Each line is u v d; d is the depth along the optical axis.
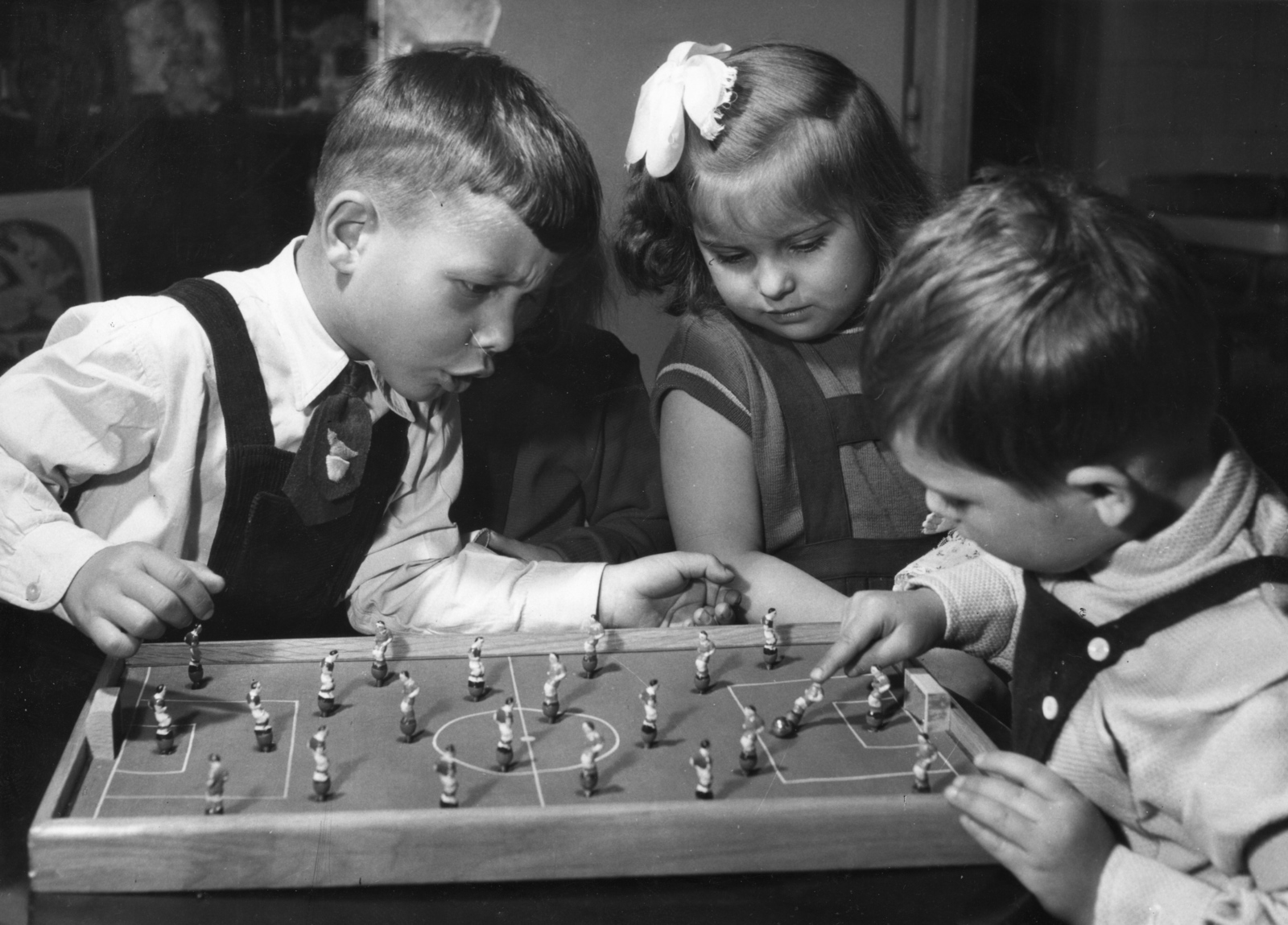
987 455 0.74
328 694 0.89
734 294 1.29
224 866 0.75
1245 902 0.70
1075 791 0.77
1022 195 0.76
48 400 1.12
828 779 0.83
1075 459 0.73
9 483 1.07
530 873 0.77
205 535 1.20
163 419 1.13
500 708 0.90
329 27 1.66
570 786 0.81
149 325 1.13
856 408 1.33
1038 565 0.81
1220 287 1.96
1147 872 0.74
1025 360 0.71
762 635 1.02
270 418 1.18
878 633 0.96
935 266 0.74
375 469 1.24
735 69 1.22
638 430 1.52
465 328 1.15
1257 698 0.73
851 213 1.24
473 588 1.21
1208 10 1.87
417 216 1.11
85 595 0.97
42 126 1.63
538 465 1.48
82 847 0.74
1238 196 1.97
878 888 0.79
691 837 0.78
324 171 1.18
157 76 1.65
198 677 0.93
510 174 1.10
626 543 1.42
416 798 0.80
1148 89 1.90
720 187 1.21
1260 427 1.84
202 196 1.68
